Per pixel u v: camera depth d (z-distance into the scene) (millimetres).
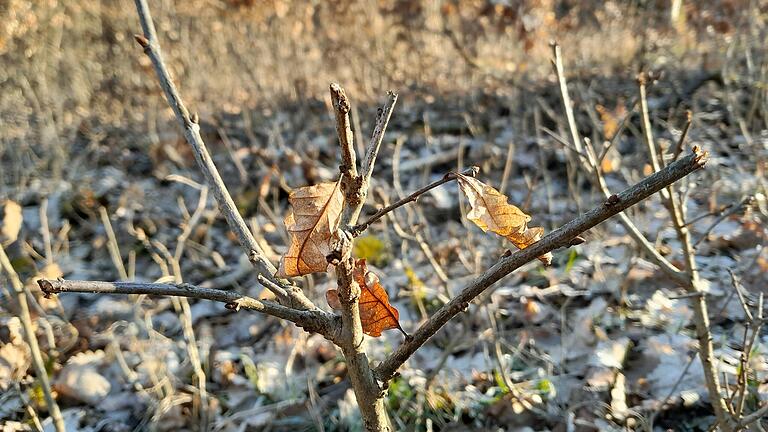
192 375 2951
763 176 3961
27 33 6699
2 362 2859
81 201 4715
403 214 4125
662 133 5000
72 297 3689
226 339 3230
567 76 6305
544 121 5492
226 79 6816
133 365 3031
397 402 2615
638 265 3275
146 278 3846
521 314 3051
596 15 7449
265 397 2807
